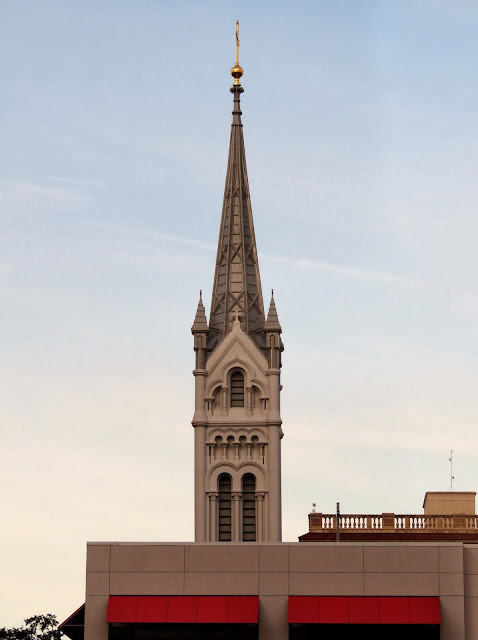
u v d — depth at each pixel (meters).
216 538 183.00
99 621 116.75
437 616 115.00
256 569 117.00
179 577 117.06
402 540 159.75
